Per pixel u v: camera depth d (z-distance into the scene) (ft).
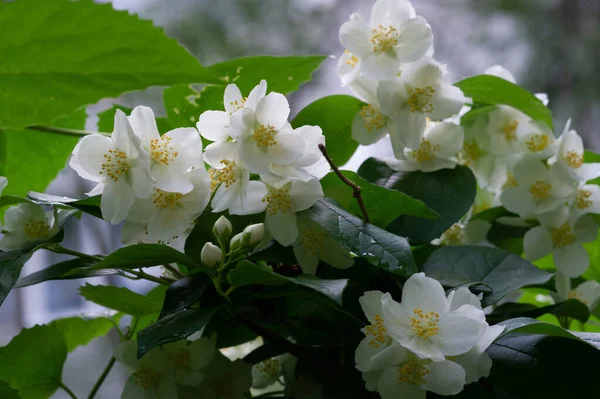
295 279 1.92
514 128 2.32
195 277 2.02
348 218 1.95
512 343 1.97
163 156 1.93
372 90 2.20
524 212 2.28
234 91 1.94
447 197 2.23
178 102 2.29
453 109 2.18
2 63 1.88
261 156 1.91
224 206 1.94
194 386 2.08
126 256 1.95
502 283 2.06
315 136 1.94
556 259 2.29
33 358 2.15
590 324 2.41
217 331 2.18
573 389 1.93
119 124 1.91
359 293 2.04
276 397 2.18
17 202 2.07
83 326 2.33
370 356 1.90
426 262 2.11
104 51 1.87
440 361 1.87
